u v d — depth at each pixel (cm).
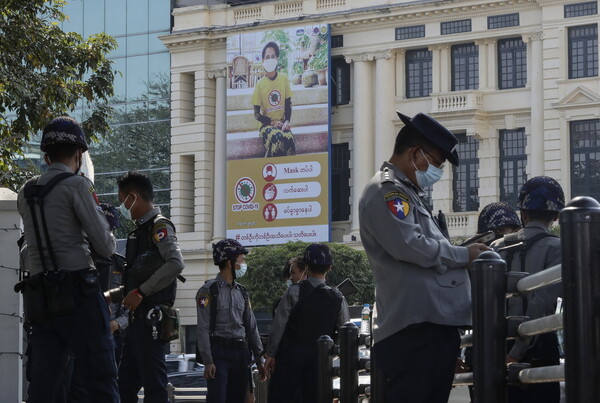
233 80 6456
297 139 6228
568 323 556
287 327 1284
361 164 6272
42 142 834
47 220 810
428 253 675
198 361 1338
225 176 6581
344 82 6400
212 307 1330
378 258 693
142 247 1060
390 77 6256
